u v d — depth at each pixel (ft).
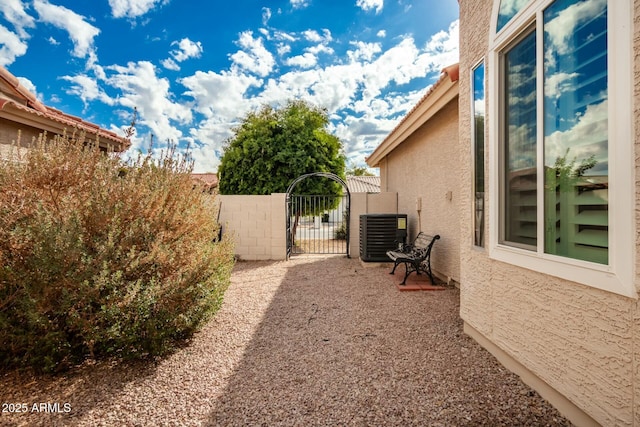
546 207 8.14
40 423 7.71
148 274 11.26
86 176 11.86
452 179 20.15
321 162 41.24
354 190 86.12
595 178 6.84
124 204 11.56
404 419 7.73
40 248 9.36
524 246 9.12
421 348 11.69
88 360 10.85
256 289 20.79
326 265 29.07
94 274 9.75
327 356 11.19
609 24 6.24
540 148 8.22
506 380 9.39
